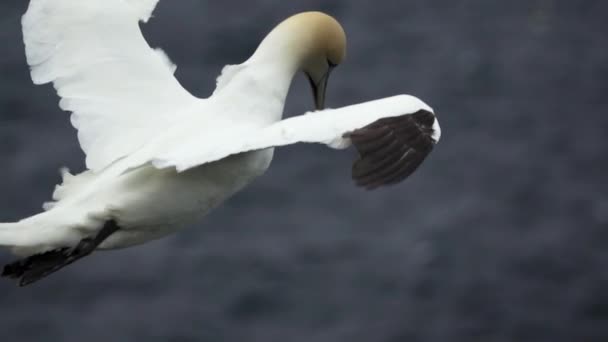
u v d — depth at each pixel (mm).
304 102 30125
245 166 7887
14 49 33094
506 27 38250
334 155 26484
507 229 23312
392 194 24906
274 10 37125
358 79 33469
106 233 7691
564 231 23266
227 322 20312
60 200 7895
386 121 6469
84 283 21250
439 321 20234
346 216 23922
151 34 34812
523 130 29781
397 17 38438
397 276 21531
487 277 21422
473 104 31891
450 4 39719
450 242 22688
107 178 7766
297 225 23531
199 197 7863
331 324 20188
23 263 7660
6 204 24391
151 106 8156
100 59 8336
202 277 21484
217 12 36500
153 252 22266
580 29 38344
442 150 27828
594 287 21078
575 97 32781
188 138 7734
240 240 22844
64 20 8430
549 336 19828
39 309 20547
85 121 8094
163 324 20125
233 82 8117
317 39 8586
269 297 20891
